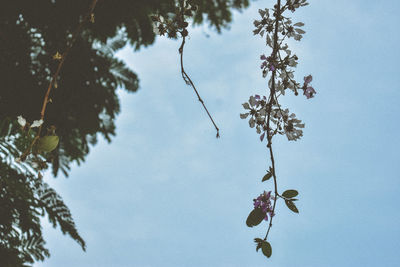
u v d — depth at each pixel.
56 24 3.29
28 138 2.00
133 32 3.58
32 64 3.42
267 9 1.59
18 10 3.15
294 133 1.54
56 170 3.54
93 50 3.66
